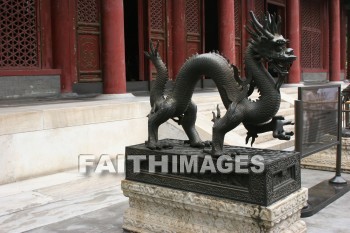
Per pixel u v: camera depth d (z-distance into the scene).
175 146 4.69
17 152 7.26
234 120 4.02
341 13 26.69
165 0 14.79
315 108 6.03
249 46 4.08
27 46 11.11
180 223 4.26
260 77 4.01
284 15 20.11
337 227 4.91
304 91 5.71
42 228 4.87
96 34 12.43
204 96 12.26
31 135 7.47
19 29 10.84
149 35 14.22
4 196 6.30
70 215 5.35
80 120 8.30
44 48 11.37
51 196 6.29
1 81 10.46
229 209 3.88
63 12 11.57
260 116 4.02
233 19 15.41
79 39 12.08
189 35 15.68
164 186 4.37
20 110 7.62
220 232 3.98
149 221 4.47
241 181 3.86
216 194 4.00
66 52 11.70
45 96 11.31
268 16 3.96
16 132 7.24
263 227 3.74
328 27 24.50
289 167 4.07
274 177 3.88
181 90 4.48
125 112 9.20
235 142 9.14
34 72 11.03
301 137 5.57
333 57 23.45
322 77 24.11
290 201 3.96
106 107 8.81
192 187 4.16
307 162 8.04
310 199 5.87
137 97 11.66
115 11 11.12
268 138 10.30
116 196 6.22
